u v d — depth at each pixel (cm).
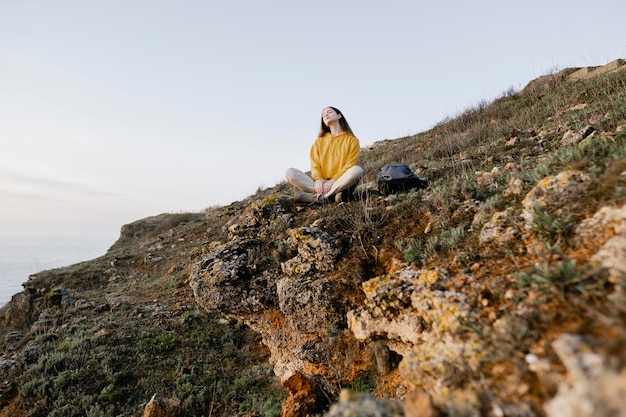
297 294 425
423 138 1278
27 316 1036
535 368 156
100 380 556
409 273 295
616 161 252
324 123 616
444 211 392
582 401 120
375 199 526
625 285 154
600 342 138
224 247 555
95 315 832
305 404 367
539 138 656
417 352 222
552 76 1229
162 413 455
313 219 526
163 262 1228
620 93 682
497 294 216
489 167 559
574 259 200
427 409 150
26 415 507
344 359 410
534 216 245
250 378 541
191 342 664
